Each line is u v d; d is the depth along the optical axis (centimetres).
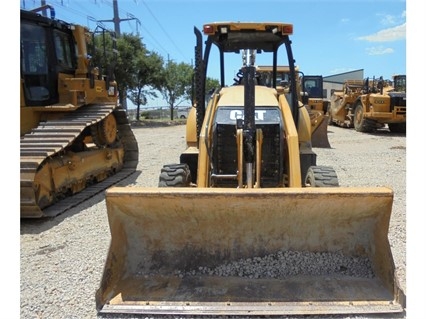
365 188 315
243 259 342
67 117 672
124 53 2548
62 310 317
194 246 346
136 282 331
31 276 376
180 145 1420
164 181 431
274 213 326
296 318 292
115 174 836
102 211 584
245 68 384
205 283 328
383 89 1820
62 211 571
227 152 428
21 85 622
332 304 298
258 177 391
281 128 421
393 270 305
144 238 347
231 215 330
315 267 335
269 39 542
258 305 300
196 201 315
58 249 442
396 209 562
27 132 636
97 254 425
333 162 977
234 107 441
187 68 3581
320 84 1795
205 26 503
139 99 3058
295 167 405
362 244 337
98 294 302
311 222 334
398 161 991
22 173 516
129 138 885
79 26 745
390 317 289
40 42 652
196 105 500
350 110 1975
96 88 773
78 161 660
